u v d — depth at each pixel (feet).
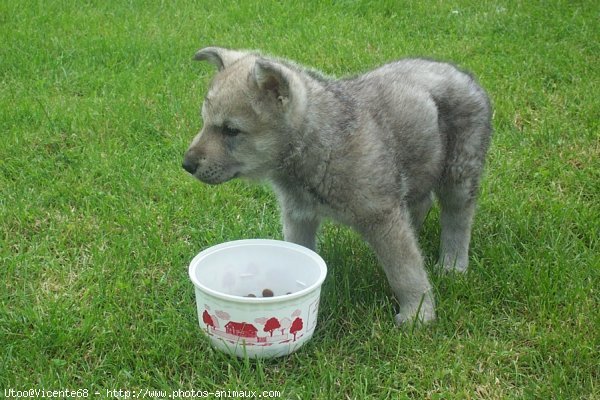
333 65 6.46
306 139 3.70
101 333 3.77
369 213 3.75
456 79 4.13
